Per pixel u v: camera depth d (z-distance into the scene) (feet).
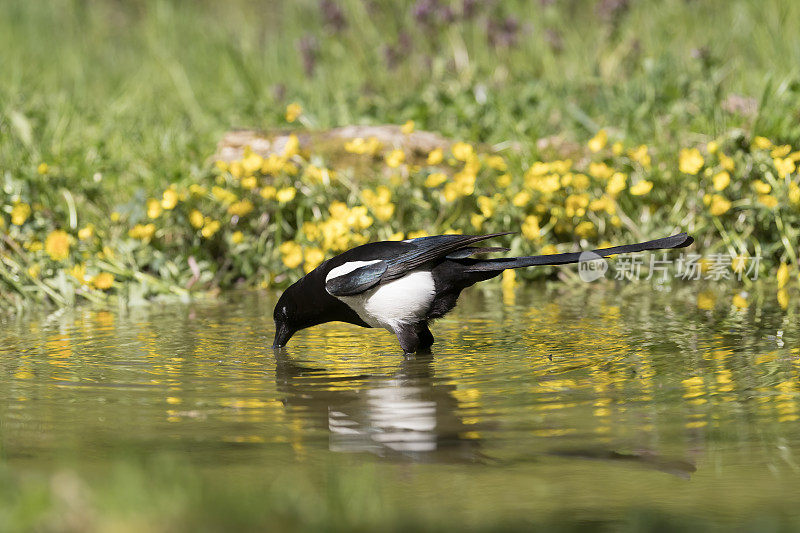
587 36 61.67
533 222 37.99
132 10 78.89
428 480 17.81
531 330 29.71
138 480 16.34
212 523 14.99
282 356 27.25
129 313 34.14
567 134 48.52
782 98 45.03
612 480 17.75
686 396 22.22
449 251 27.12
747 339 27.61
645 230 38.91
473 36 61.16
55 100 55.83
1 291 36.06
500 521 16.16
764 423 20.38
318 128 48.47
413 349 27.25
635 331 29.12
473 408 21.71
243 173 39.40
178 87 63.16
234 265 39.09
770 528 15.88
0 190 38.86
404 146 43.29
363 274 27.07
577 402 21.95
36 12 77.10
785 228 37.45
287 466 18.35
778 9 59.06
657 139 43.70
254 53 68.54
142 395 22.99
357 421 21.01
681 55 57.16
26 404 22.24
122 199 42.83
